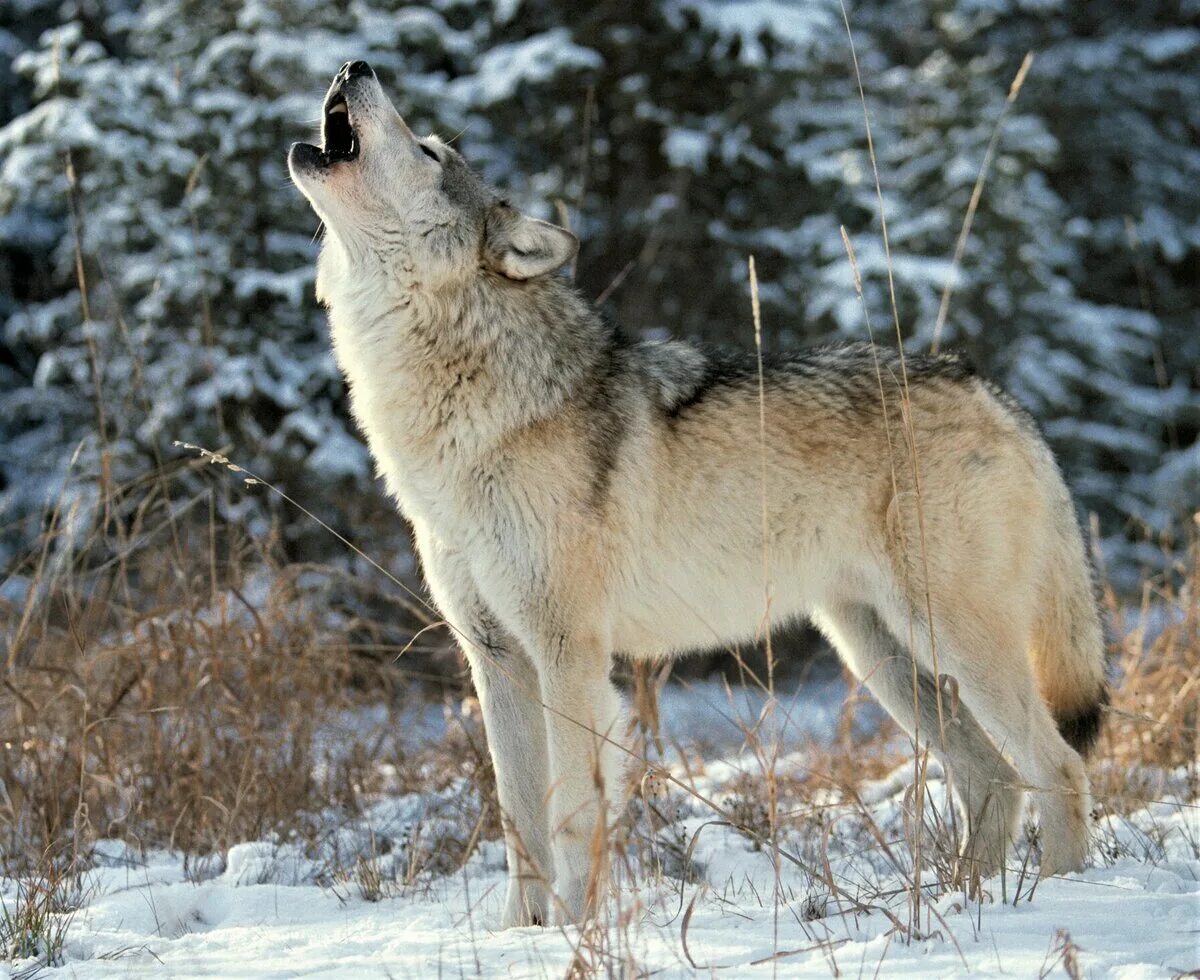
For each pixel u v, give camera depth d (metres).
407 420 8.19
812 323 26.16
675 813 9.56
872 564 8.65
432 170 8.23
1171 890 7.11
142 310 20.77
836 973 5.59
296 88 21.92
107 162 21.11
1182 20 38.09
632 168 27.05
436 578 8.44
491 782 10.00
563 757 7.81
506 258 8.14
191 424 20.44
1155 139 35.91
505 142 26.45
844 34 26.27
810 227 26.73
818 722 16.33
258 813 10.12
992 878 7.68
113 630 12.33
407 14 23.20
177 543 12.07
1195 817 9.19
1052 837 8.01
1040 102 35.03
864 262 25.41
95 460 18.45
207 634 11.05
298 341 22.53
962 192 26.70
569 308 8.45
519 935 6.82
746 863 8.90
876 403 8.58
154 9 23.66
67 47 21.61
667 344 8.88
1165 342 34.50
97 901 8.27
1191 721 11.10
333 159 8.20
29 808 9.81
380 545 20.41
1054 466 9.09
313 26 22.45
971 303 26.59
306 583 15.38
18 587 14.18
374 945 6.78
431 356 8.11
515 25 26.84
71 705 10.77
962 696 8.45
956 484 8.47
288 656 11.32
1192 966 5.55
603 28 25.58
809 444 8.50
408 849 9.34
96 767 10.23
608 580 8.16
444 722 13.91
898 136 29.92
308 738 10.88
